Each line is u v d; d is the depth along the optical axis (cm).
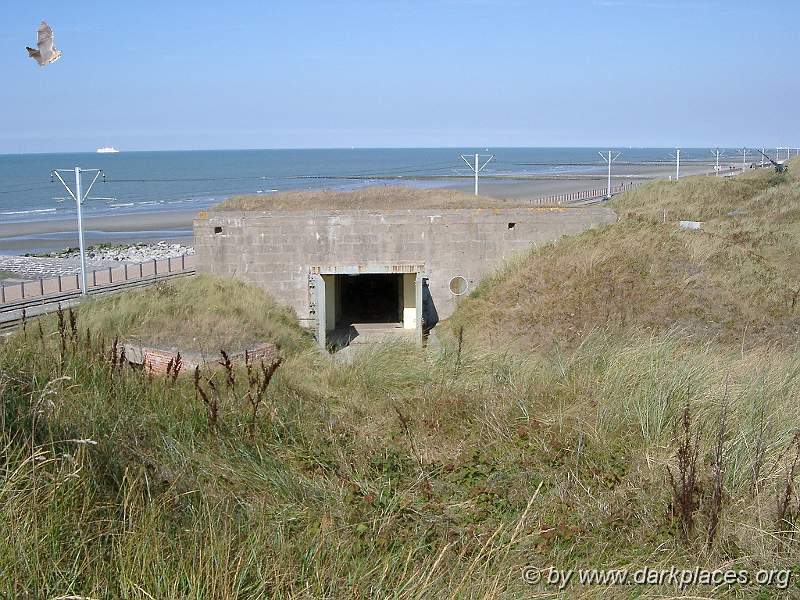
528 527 561
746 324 1538
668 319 1586
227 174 17962
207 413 676
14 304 2388
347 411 845
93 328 1492
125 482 507
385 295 2859
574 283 1886
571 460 679
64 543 422
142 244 5528
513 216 2277
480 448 726
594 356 978
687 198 4275
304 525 532
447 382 998
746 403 737
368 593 436
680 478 601
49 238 6212
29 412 546
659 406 744
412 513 577
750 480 600
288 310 2162
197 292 1973
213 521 485
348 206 2975
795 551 518
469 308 2117
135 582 398
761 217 3152
